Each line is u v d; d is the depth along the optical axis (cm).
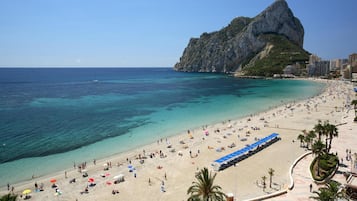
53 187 4206
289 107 10925
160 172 4678
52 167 5047
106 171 4812
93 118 9144
